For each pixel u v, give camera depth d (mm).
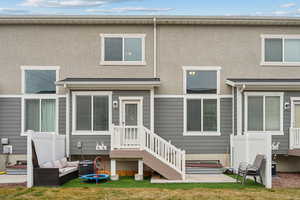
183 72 16500
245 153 14023
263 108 15867
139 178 13680
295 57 16797
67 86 15406
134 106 15797
